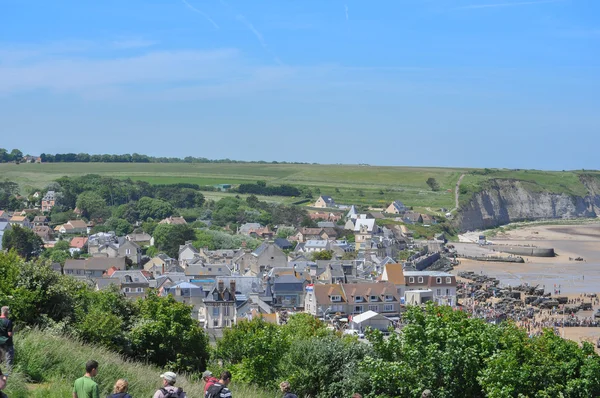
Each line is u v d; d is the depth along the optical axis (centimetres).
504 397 4906
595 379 5194
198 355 6819
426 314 5819
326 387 5944
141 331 6375
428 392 3762
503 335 5706
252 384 6034
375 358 5794
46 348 4369
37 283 5694
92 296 6869
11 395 3584
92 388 2983
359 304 15588
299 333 8606
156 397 3125
